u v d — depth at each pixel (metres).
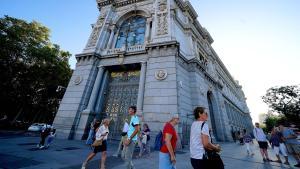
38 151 7.83
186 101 15.04
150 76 14.36
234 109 39.53
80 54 18.58
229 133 24.22
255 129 8.70
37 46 26.45
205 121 3.02
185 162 6.99
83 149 9.40
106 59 18.36
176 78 13.43
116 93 17.08
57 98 32.81
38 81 26.83
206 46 28.73
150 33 18.38
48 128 9.25
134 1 21.70
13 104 26.88
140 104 14.09
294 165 7.19
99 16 22.33
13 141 10.63
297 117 25.70
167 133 3.06
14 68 23.45
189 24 22.58
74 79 17.69
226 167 6.27
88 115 15.12
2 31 21.92
